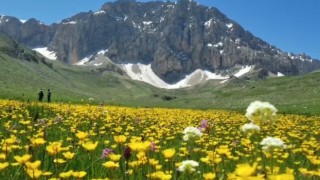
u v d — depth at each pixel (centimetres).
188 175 702
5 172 691
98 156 927
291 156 1113
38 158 773
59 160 710
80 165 790
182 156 1000
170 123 2348
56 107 3083
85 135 789
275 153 1013
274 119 580
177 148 1193
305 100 15650
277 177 431
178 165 725
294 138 1859
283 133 2009
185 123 2477
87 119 2255
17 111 2495
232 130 2245
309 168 937
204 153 1070
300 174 798
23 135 1320
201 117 3306
